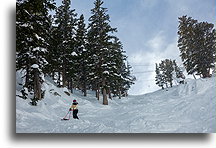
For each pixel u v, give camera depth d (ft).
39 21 45.44
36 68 46.78
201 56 96.58
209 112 22.65
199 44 98.32
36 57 47.09
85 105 60.18
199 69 97.25
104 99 70.59
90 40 74.18
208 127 17.95
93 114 43.29
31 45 44.47
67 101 62.59
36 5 34.99
